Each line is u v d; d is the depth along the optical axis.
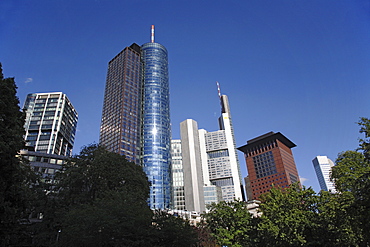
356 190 36.91
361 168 44.91
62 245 36.62
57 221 46.50
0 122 31.94
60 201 51.84
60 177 57.22
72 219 36.00
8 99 34.78
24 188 42.03
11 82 36.62
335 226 44.75
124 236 33.41
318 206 47.31
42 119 176.62
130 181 56.03
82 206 42.56
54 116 178.00
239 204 61.66
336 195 47.25
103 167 53.06
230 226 56.75
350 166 47.84
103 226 31.88
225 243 52.53
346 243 45.38
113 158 57.38
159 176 191.62
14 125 35.38
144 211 38.25
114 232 32.62
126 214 34.91
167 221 41.75
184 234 40.72
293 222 44.09
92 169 53.09
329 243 44.62
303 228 44.12
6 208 30.12
